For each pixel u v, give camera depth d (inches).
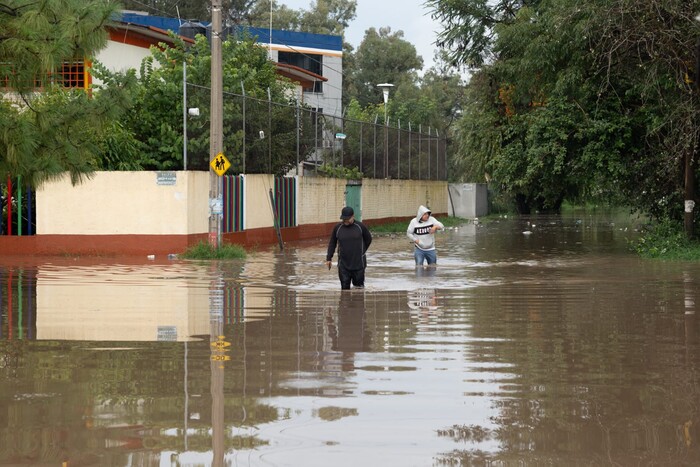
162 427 442.6
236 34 2824.8
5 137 934.4
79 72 1907.0
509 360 613.3
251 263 1446.9
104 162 1688.0
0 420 455.2
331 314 843.4
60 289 1048.8
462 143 3516.2
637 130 1742.1
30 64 951.6
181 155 1803.6
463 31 2164.1
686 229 1596.9
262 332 735.7
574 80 1653.5
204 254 1536.7
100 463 386.9
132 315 832.9
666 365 594.2
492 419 457.7
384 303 925.8
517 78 1825.8
